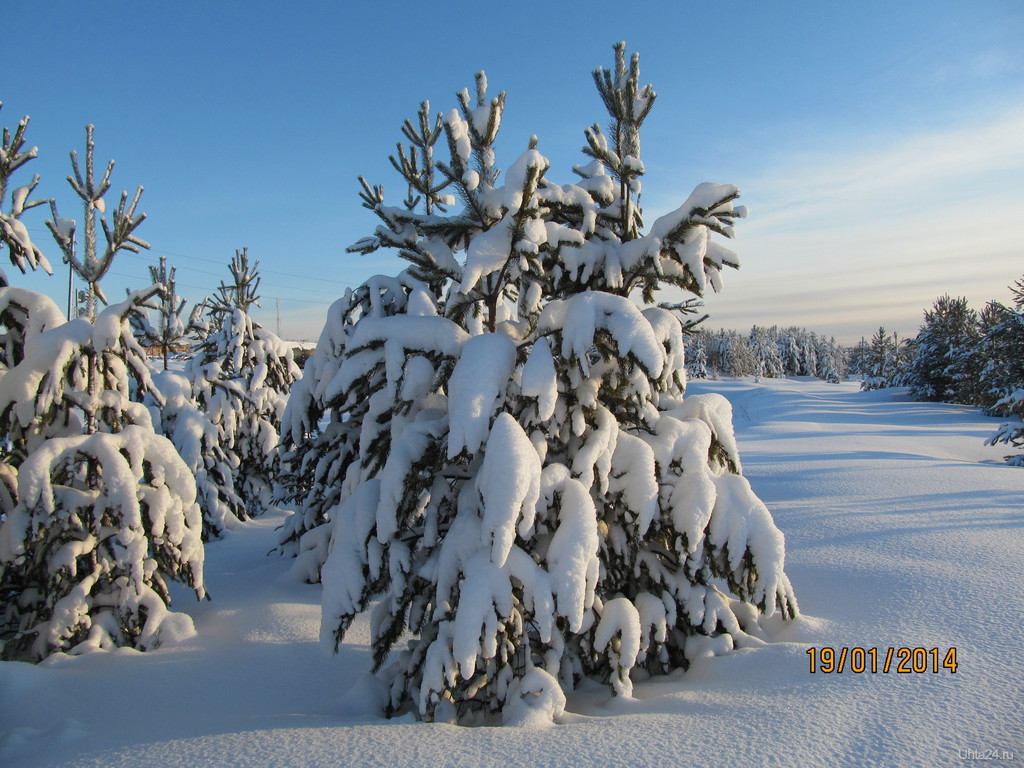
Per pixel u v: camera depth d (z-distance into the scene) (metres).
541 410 3.58
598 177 5.06
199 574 5.41
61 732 3.43
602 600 4.19
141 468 5.04
